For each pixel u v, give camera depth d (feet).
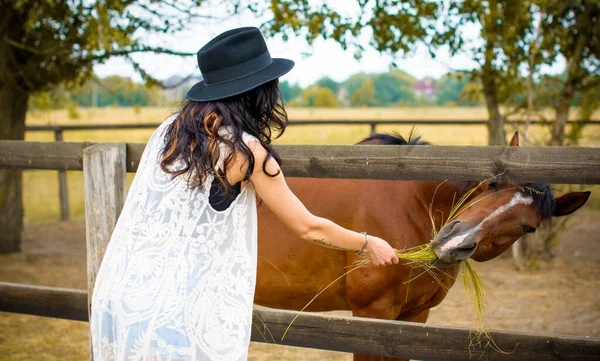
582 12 19.71
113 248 6.40
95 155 8.66
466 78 22.41
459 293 17.61
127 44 17.26
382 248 6.40
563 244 23.71
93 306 6.32
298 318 8.19
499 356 7.38
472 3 18.15
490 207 7.82
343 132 62.69
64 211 29.30
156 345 5.82
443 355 7.61
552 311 15.80
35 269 20.17
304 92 164.35
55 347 13.30
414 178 7.72
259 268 9.77
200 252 5.97
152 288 5.93
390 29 17.46
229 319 6.01
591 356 6.98
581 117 21.95
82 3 18.07
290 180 9.66
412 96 170.91
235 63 6.05
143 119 77.05
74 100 26.27
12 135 21.34
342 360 12.82
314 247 9.30
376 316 9.10
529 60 19.83
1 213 21.83
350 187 9.22
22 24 19.74
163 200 6.08
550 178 7.11
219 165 5.94
